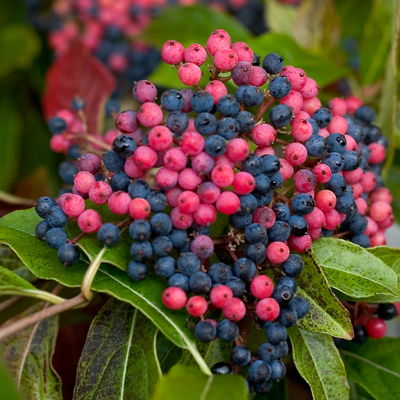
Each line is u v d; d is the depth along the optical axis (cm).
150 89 47
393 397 50
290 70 49
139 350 47
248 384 47
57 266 48
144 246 46
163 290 47
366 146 52
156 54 77
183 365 46
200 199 46
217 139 46
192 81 47
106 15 75
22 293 47
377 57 63
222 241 48
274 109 47
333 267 49
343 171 49
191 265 46
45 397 49
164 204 46
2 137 78
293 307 47
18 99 83
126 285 47
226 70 48
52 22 80
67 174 55
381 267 48
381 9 62
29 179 66
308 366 48
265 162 47
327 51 67
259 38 60
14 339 50
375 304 52
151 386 46
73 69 62
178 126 46
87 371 47
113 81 62
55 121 55
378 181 53
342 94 72
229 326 45
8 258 52
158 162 47
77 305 47
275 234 47
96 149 57
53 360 55
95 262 46
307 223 48
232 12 79
